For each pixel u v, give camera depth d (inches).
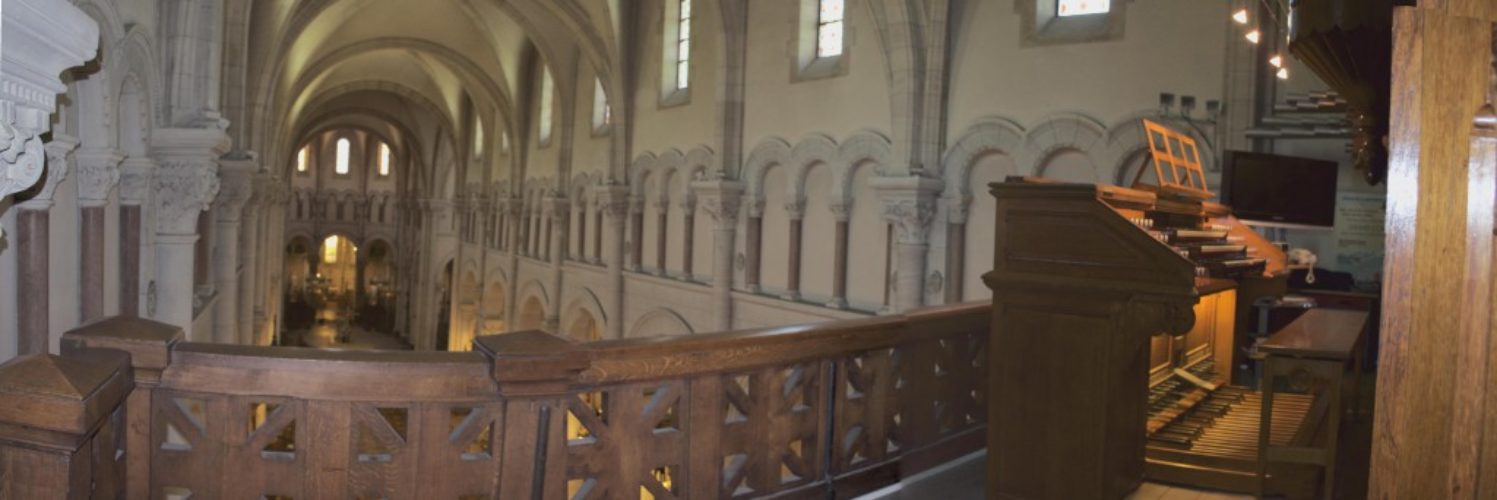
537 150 1364.4
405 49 1325.0
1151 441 225.3
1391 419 97.0
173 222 394.3
